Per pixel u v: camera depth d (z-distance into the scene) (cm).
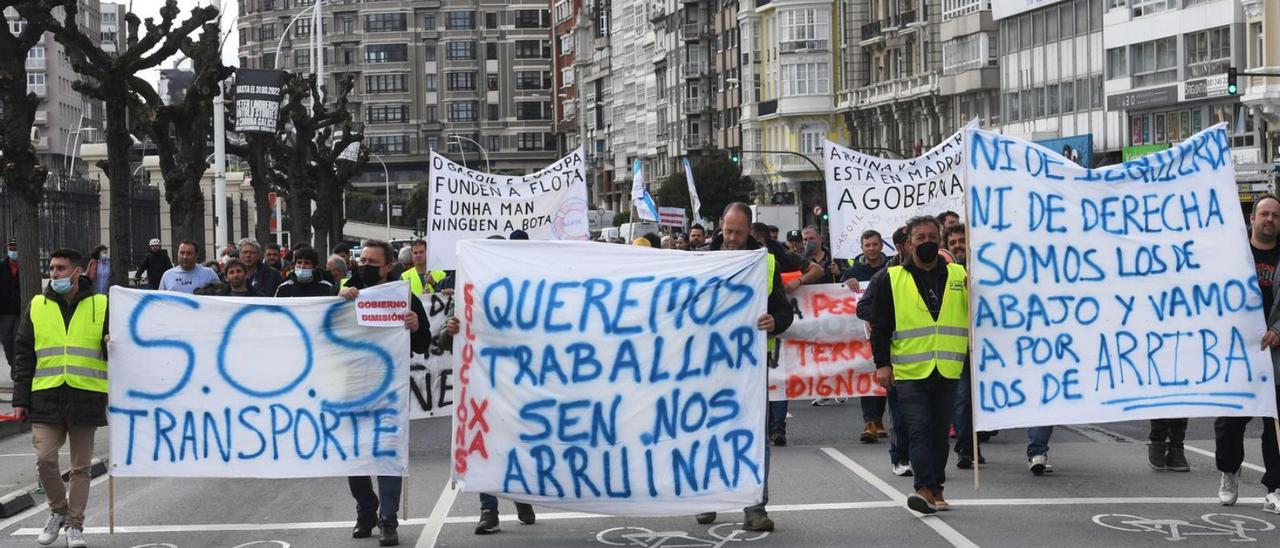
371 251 1134
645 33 13662
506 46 19400
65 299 1097
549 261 1059
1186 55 5825
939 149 2133
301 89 4597
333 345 1095
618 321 1050
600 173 15688
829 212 2170
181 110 2856
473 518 1174
